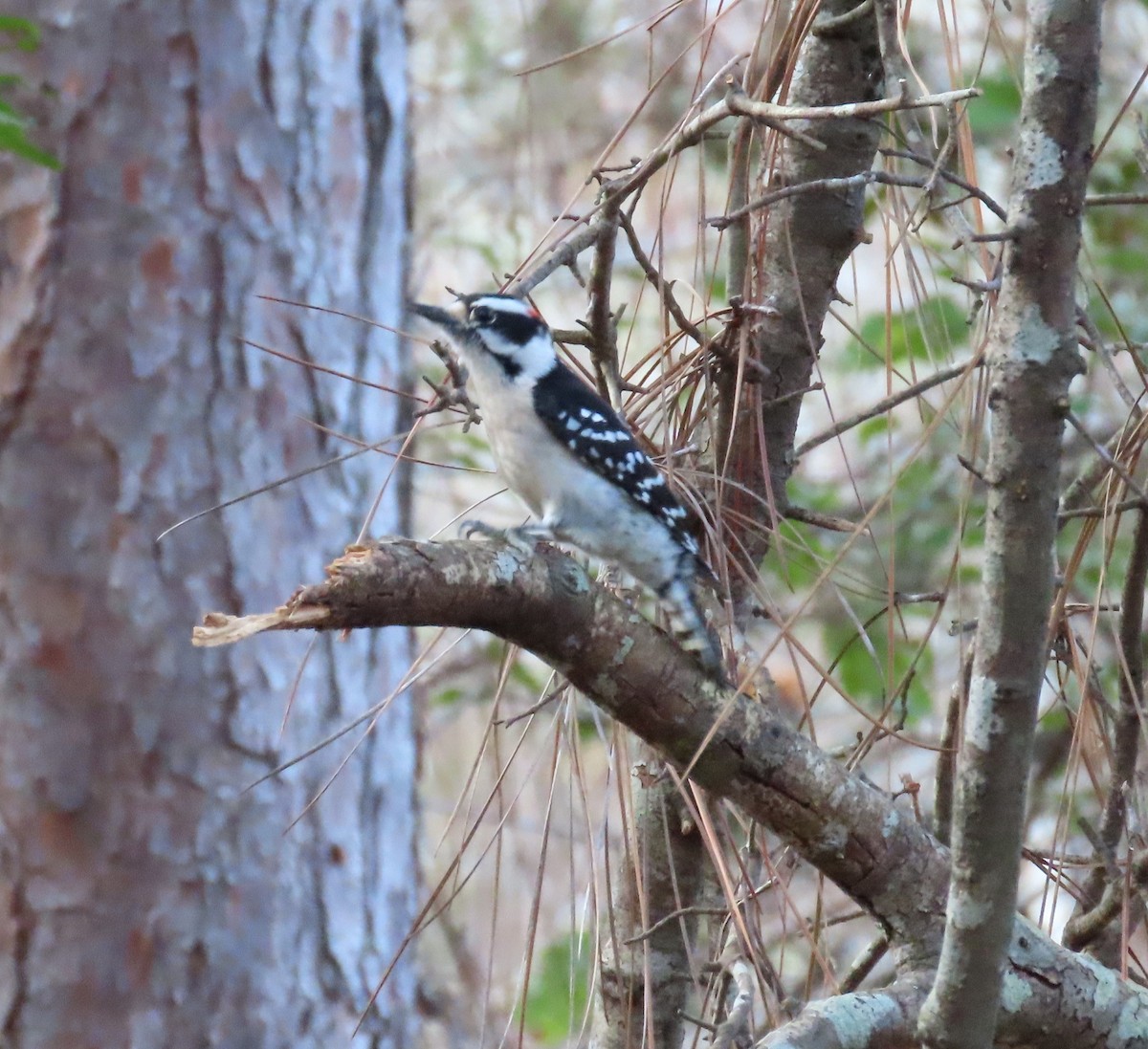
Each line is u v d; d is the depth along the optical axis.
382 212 11.67
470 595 5.27
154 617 10.25
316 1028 10.73
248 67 10.66
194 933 10.29
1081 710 6.14
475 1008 11.37
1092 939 6.85
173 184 10.40
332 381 11.06
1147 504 6.27
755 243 7.21
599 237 6.70
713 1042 5.51
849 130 7.42
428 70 16.34
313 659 10.89
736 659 6.06
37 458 10.20
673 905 7.30
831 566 5.14
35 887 10.09
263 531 10.59
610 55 15.84
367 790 11.23
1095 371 12.00
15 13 10.17
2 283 10.32
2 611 10.17
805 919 6.77
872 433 12.63
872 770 13.16
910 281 7.14
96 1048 10.10
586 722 9.62
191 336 10.42
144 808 10.22
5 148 6.72
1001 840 4.94
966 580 11.98
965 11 11.86
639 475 7.58
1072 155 4.74
